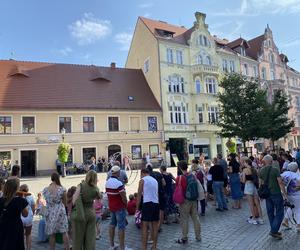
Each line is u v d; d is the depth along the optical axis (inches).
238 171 523.8
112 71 1700.3
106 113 1482.5
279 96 1364.4
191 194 334.0
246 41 2074.3
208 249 307.3
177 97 1669.5
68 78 1537.9
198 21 1825.8
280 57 2383.1
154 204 301.0
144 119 1568.7
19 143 1306.6
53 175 303.3
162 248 319.6
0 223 227.0
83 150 1418.6
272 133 1256.8
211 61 1838.1
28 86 1409.9
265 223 403.2
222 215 467.2
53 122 1374.3
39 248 336.2
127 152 1502.2
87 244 265.7
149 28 1753.2
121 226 311.1
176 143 1640.0
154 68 1683.1
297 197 356.5
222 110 1242.0
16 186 235.9
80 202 268.4
